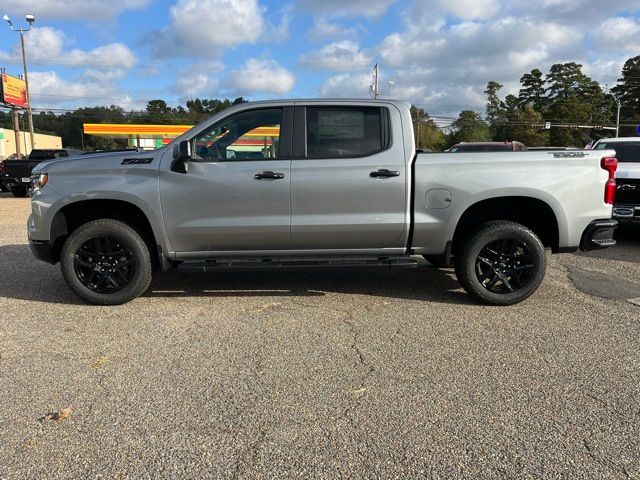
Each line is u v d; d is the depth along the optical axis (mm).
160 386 3447
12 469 2568
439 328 4551
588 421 2990
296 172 4949
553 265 7098
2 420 3021
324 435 2855
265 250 5176
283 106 5059
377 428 2924
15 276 6406
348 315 4918
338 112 5055
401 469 2557
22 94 42969
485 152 5066
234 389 3402
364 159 4977
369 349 4070
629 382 3486
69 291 5738
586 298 5457
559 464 2590
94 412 3111
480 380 3520
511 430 2898
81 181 5023
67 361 3861
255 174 4938
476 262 5133
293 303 5297
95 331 4500
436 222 5047
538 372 3645
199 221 5020
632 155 9609
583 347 4102
